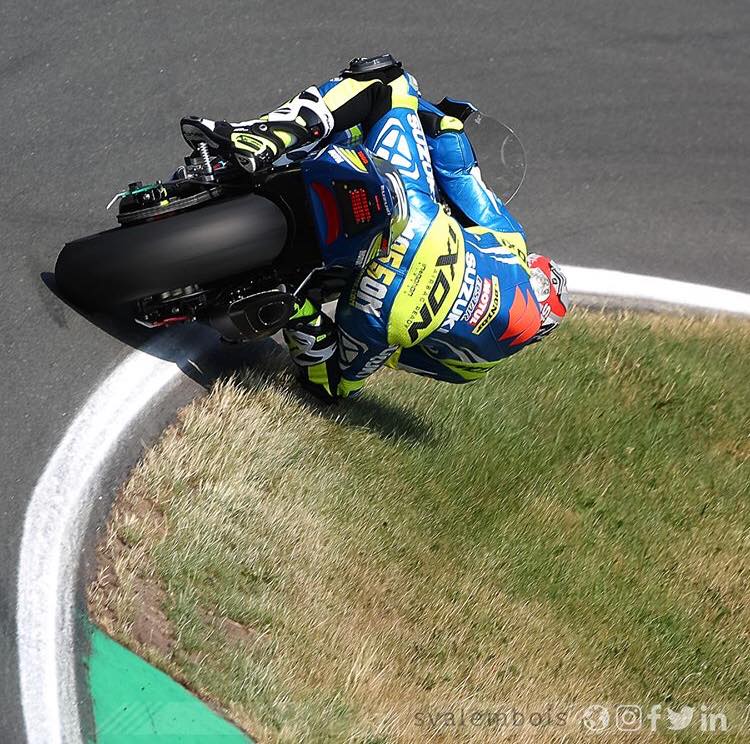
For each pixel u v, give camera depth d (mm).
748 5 42969
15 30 28453
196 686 18078
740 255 34750
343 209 19281
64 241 23328
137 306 20797
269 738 18031
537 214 33469
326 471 23109
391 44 34938
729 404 30578
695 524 27875
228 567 19922
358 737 19203
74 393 20984
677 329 32188
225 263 18750
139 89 28719
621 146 36031
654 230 34344
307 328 21641
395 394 26516
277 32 32938
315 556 21484
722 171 36688
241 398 22703
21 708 16641
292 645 19859
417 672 21797
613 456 28406
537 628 24094
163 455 20906
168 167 26734
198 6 32219
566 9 39562
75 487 19672
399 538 23531
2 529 18562
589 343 30656
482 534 25109
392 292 20516
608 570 26094
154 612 18688
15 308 21312
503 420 27562
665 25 40688
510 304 21781
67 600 18094
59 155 25625
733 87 39406
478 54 36344
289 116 19344
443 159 22609
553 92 36406
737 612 26672
